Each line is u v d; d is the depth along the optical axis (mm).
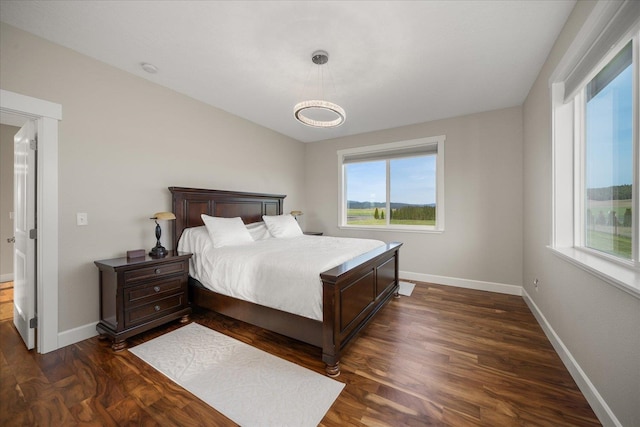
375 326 2525
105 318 2264
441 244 3879
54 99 2109
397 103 3283
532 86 2793
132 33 2004
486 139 3553
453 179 3770
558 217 2113
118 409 1474
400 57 2291
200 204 3199
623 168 1484
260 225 3715
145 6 1728
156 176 2816
